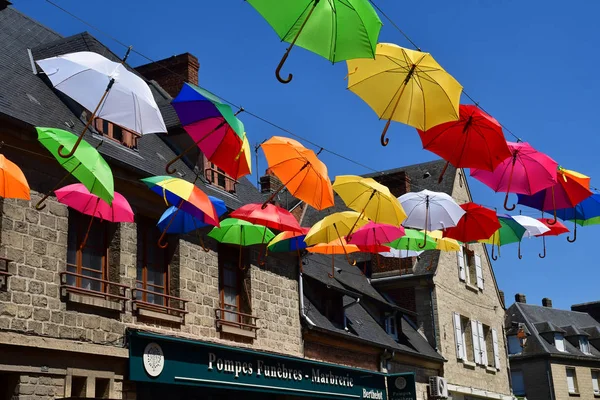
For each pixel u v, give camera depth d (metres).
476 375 29.67
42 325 11.64
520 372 45.34
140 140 15.61
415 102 7.89
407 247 14.27
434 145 8.80
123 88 8.43
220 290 16.83
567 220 12.76
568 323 50.91
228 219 13.67
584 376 45.97
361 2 6.53
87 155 8.72
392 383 22.08
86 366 12.35
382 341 23.12
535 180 10.61
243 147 9.18
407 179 29.58
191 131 9.34
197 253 15.79
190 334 15.05
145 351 13.46
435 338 27.11
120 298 13.13
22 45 14.59
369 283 28.02
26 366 11.31
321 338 19.75
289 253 19.38
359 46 6.55
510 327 46.59
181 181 10.27
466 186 32.78
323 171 9.93
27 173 11.92
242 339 16.84
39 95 13.13
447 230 12.48
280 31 6.32
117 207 11.23
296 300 19.28
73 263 12.79
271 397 17.56
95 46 15.21
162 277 14.99
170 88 20.25
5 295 11.14
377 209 11.58
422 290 27.72
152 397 14.09
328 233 13.15
